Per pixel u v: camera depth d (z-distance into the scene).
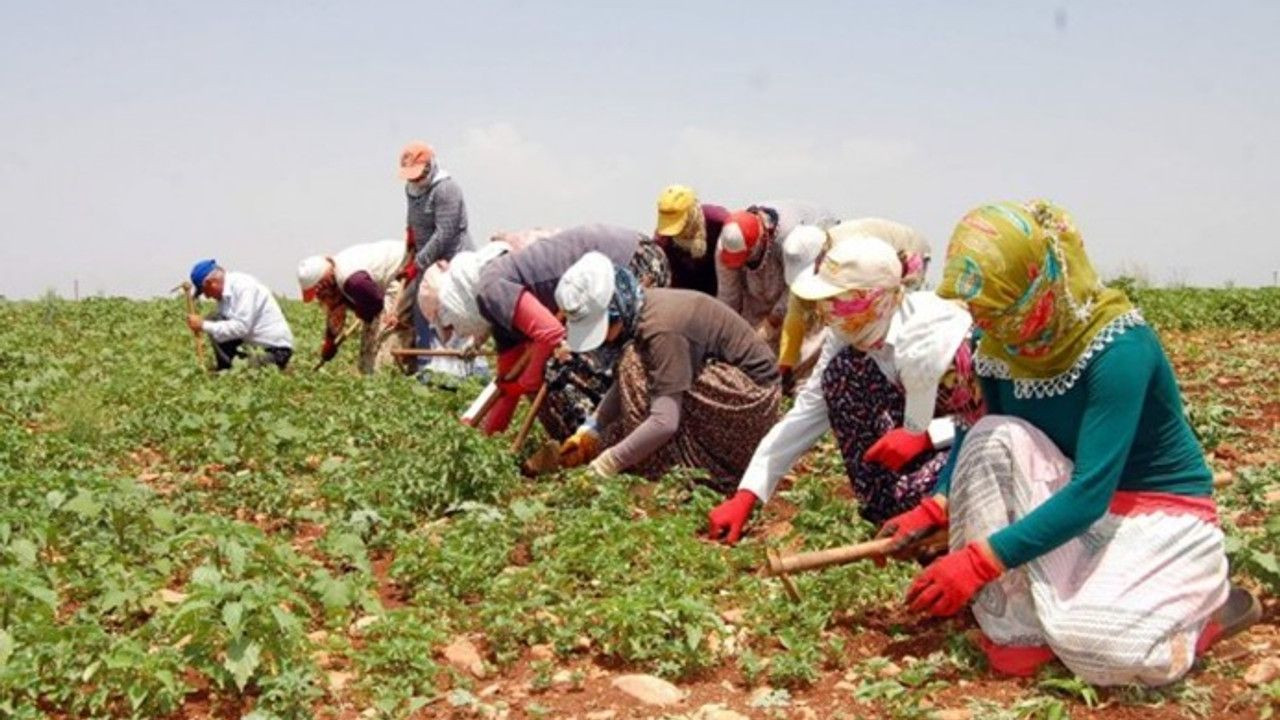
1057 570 4.75
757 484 6.42
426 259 11.88
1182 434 4.81
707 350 7.28
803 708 4.79
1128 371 4.59
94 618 5.27
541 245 8.30
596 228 8.55
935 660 5.00
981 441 4.82
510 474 7.36
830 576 5.64
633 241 8.60
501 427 8.47
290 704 4.63
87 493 6.17
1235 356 13.35
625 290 7.17
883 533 5.30
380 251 12.24
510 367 8.30
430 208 11.94
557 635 5.32
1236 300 17.56
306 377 11.62
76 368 13.55
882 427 6.02
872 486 6.08
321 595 5.34
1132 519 4.75
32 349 14.52
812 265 8.81
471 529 6.43
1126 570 4.69
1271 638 5.25
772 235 9.39
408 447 8.69
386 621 5.23
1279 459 8.36
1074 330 4.63
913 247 8.05
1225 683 4.83
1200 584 4.73
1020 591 4.86
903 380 5.51
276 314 13.07
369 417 9.45
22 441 8.31
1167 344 14.90
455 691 4.87
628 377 7.38
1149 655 4.59
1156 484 4.78
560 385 8.11
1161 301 18.06
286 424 8.54
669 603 5.23
